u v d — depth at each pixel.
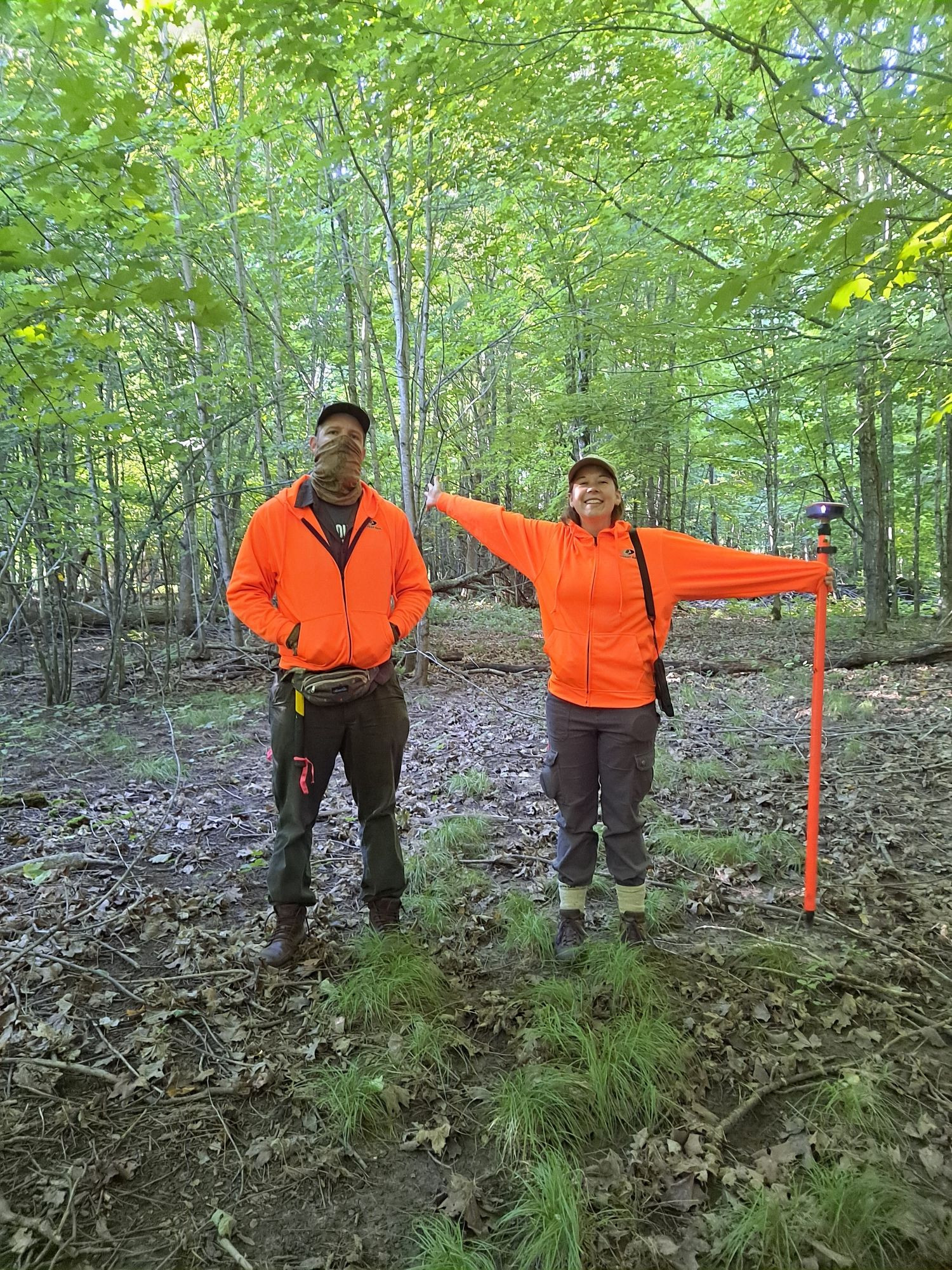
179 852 3.63
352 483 2.58
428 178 6.47
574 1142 1.87
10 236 2.29
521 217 8.55
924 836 3.73
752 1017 2.35
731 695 7.16
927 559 17.48
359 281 7.87
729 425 12.92
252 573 2.55
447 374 9.29
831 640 10.40
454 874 3.34
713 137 6.45
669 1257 1.57
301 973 2.57
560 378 10.74
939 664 8.26
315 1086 2.02
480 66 3.46
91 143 3.13
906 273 2.92
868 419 9.18
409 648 7.96
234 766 5.15
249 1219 1.68
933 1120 1.92
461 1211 1.68
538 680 8.09
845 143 2.53
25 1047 2.20
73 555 6.98
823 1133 1.87
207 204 8.16
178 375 7.44
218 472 8.05
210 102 7.45
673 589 2.62
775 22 3.83
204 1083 2.08
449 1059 2.17
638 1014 2.30
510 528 2.75
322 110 6.76
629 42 5.30
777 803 4.24
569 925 2.69
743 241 7.32
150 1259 1.58
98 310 2.43
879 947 2.75
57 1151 1.85
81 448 6.34
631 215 7.19
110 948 2.74
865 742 5.34
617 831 2.67
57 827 3.95
